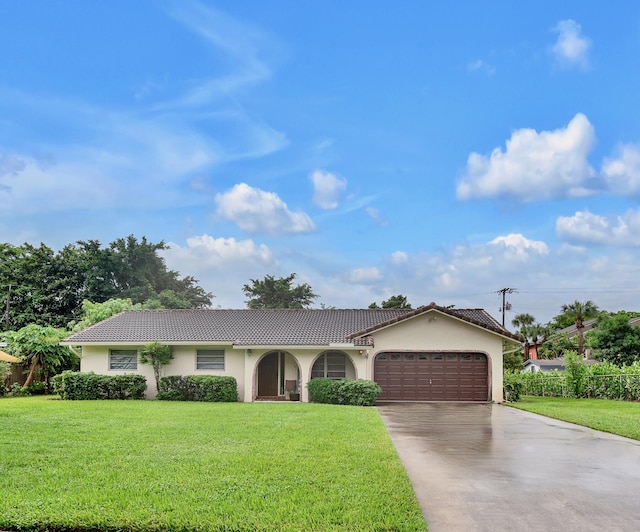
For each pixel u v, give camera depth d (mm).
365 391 22656
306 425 14883
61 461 9977
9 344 29797
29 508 7129
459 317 24969
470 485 8734
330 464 9797
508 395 25641
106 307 36281
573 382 30562
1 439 12234
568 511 7391
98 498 7609
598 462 10648
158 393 24078
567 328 77750
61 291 49500
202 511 7129
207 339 25016
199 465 9648
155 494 7844
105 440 12188
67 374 24250
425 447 12312
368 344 24484
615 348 47219
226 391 23812
